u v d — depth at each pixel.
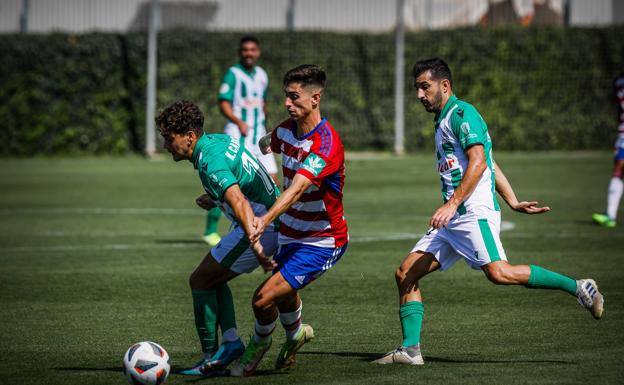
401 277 18.59
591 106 79.06
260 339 17.59
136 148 79.19
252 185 17.75
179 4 86.00
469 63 78.62
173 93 78.19
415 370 17.80
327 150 16.72
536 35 78.44
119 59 77.75
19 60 77.38
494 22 84.88
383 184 57.25
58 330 21.52
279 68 78.44
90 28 85.50
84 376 17.64
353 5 84.88
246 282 27.58
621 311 22.89
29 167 70.44
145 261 31.28
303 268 17.20
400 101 77.06
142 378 16.42
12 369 18.16
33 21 84.19
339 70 78.94
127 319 22.66
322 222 17.17
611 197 38.81
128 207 47.28
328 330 21.48
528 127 79.00
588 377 17.08
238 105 37.06
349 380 17.17
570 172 62.34
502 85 78.69
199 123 17.19
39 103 78.00
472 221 18.11
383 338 20.70
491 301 24.31
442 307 23.66
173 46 77.81
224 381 17.31
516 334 20.69
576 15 83.81
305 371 17.91
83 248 34.16
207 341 18.14
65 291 26.14
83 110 78.38
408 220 41.56
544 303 23.98
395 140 78.06
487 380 16.97
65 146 78.75
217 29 79.12
